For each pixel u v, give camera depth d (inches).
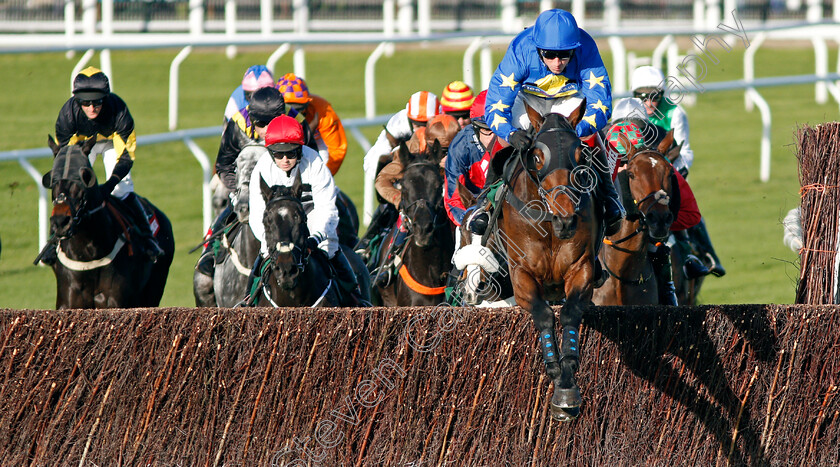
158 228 438.9
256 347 287.0
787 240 378.9
